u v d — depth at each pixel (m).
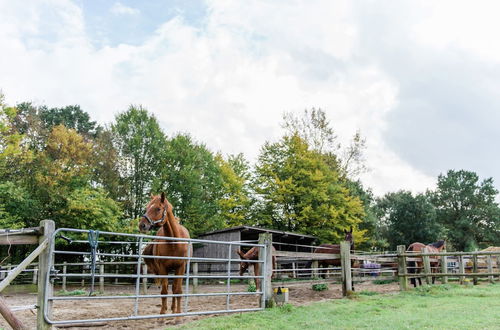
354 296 9.62
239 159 37.62
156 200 6.69
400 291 10.89
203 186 30.36
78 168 22.72
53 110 38.84
